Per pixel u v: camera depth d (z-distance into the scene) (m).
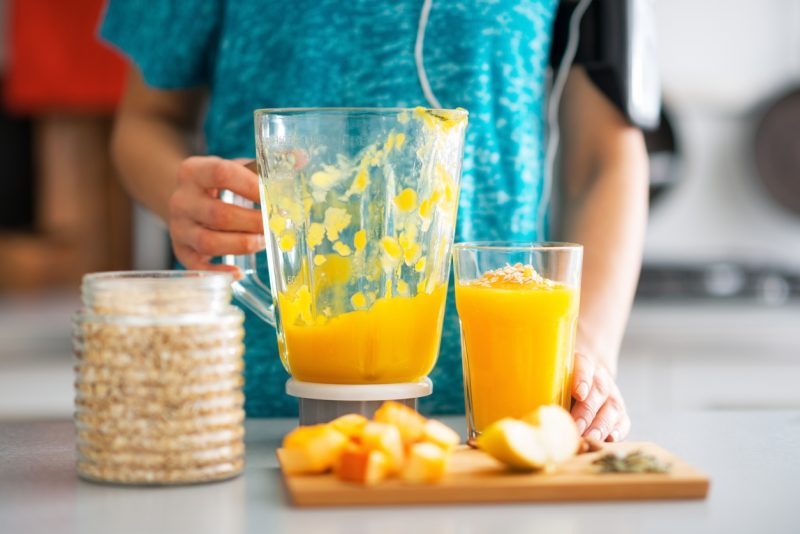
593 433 0.89
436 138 0.87
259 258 1.19
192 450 0.78
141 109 1.34
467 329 0.91
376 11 1.17
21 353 2.48
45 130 3.51
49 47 3.21
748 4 2.91
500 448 0.76
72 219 3.53
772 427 1.04
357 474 0.73
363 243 0.86
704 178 2.91
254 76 1.20
